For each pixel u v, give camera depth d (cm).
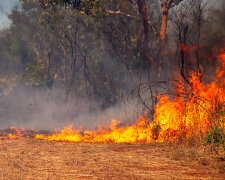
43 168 991
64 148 1357
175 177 875
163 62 2798
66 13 4531
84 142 1584
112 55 3981
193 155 1132
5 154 1237
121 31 3922
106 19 3956
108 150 1293
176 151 1195
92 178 870
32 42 5538
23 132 2369
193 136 1327
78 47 4469
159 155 1165
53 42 5044
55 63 5353
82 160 1102
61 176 894
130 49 3788
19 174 909
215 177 877
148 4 3756
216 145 1179
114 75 3922
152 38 3544
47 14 4419
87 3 3225
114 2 3750
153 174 908
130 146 1366
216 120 1291
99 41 4259
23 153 1249
